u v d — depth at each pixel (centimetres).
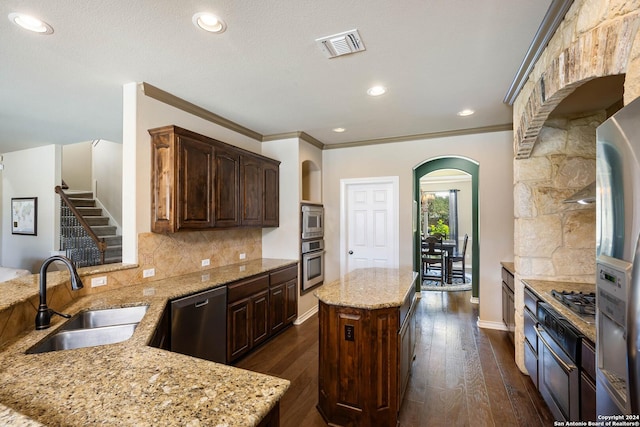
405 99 299
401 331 214
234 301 290
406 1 163
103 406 89
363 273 310
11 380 106
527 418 213
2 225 556
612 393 106
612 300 105
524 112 246
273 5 165
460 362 296
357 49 210
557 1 162
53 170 487
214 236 348
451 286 607
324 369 216
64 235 500
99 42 198
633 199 93
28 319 161
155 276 274
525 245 272
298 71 241
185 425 80
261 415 86
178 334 228
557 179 265
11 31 185
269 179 395
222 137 359
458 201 831
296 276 405
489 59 222
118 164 618
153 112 271
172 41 198
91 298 215
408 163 441
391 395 201
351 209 480
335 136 438
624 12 122
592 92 224
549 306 208
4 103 305
